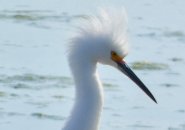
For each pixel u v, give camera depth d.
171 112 18.02
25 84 19.22
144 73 20.86
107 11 11.82
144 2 29.89
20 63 20.94
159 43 24.06
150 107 18.25
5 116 17.25
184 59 22.28
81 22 11.77
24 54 21.86
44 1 29.09
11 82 19.36
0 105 17.84
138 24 26.45
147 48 23.36
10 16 26.58
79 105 11.69
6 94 18.55
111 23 11.77
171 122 17.39
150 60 22.05
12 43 23.06
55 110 17.64
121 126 16.97
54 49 22.42
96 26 11.75
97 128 11.79
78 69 11.72
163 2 30.11
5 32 24.42
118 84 19.56
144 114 17.81
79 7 28.14
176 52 23.08
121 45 11.81
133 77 12.09
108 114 17.69
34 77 19.73
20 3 28.73
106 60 11.81
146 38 24.67
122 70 12.02
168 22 26.94
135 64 21.61
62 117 17.25
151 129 16.97
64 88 19.02
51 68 20.55
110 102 18.44
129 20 26.95
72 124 11.65
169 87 19.84
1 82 19.31
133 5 29.23
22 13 27.05
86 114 11.66
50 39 23.62
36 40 23.48
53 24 25.50
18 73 20.02
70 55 11.73
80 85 11.70
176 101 18.77
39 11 27.52
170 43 24.11
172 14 28.14
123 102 18.45
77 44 11.70
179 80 20.38
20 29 24.83
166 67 21.47
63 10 27.69
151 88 19.72
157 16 27.78
